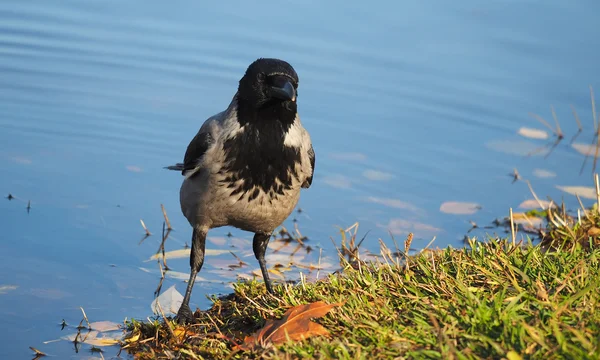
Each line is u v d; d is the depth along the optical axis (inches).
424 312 300.8
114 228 514.9
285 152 381.4
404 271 358.3
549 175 596.7
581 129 652.1
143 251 488.1
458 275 332.8
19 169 587.2
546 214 531.2
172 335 358.0
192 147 393.7
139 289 436.8
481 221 534.6
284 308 342.0
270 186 385.1
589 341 262.4
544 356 255.8
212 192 384.8
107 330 384.5
